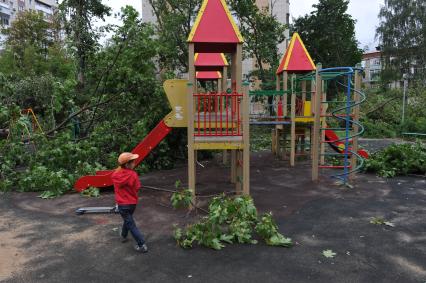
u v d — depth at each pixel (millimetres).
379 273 3879
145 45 9586
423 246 4609
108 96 10164
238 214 4938
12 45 34219
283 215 5980
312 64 11523
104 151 10031
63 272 3990
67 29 20875
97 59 9984
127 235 5039
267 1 28703
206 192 7672
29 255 4461
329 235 5023
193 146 6242
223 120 7129
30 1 63062
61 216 6043
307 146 14430
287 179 8930
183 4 17625
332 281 3713
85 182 7605
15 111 8883
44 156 8320
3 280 3811
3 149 8367
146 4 27000
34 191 7773
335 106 23562
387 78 41625
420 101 22938
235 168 8461
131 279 3805
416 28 39750
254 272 3922
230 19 6434
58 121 12664
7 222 5746
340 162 11070
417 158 9289
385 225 5422
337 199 6969
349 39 36375
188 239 4754
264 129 20953
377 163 9320
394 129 21031
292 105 10938
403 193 7375
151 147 7555
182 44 17781
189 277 3824
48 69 29219
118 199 4531
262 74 19781
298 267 4031
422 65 40500
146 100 9914
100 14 22156
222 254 4402
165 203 6746
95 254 4465
